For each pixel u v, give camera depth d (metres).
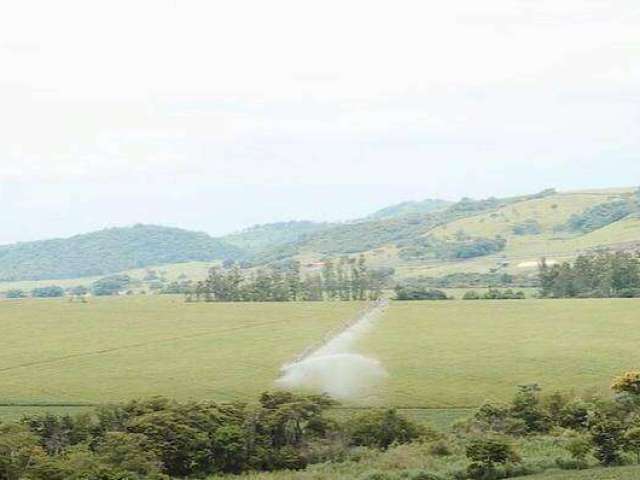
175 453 85.19
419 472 77.88
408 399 128.12
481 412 105.06
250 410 94.56
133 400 103.88
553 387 134.25
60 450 89.06
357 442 96.44
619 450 80.81
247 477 82.75
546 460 80.56
